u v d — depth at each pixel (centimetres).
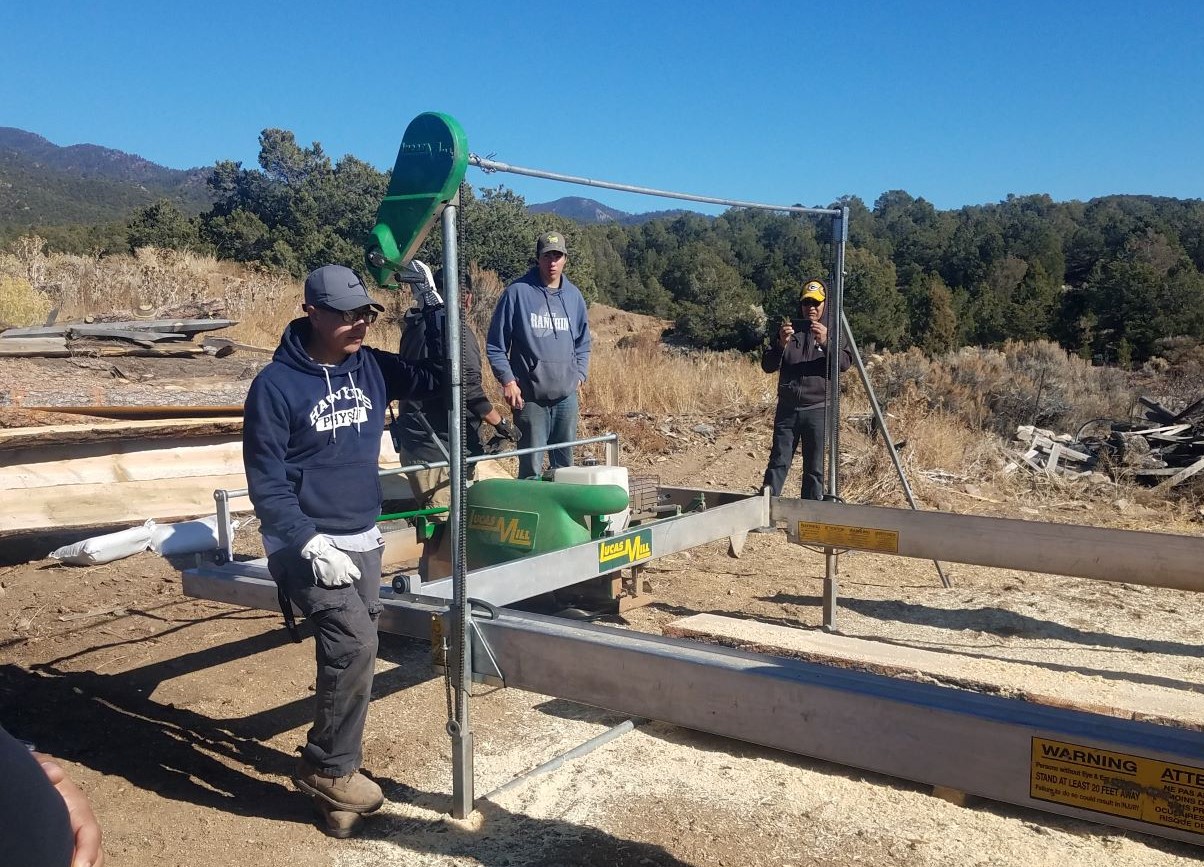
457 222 305
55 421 646
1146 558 439
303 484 312
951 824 323
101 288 1662
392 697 435
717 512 507
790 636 455
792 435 764
